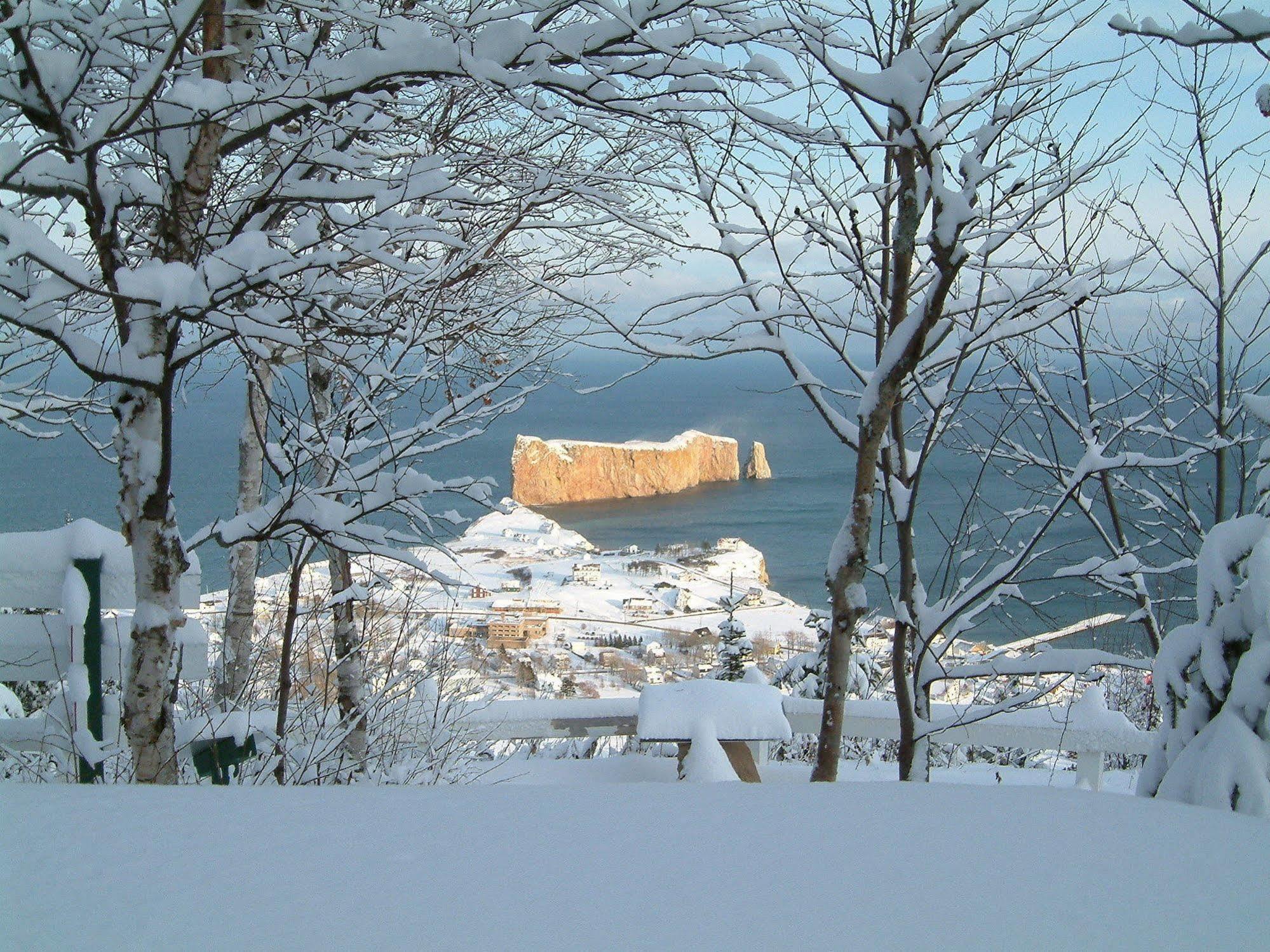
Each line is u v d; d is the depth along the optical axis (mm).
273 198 3807
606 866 1774
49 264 3086
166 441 3723
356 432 4836
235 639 6785
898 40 4309
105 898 1630
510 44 3744
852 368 4375
